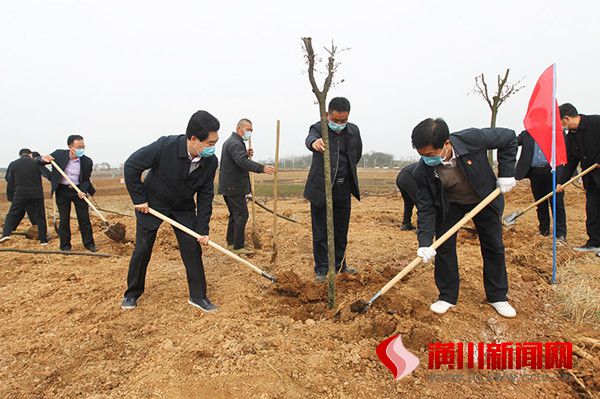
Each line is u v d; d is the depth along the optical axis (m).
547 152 4.72
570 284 4.55
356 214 10.35
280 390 2.82
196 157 4.00
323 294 4.36
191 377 2.96
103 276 5.45
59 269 5.93
